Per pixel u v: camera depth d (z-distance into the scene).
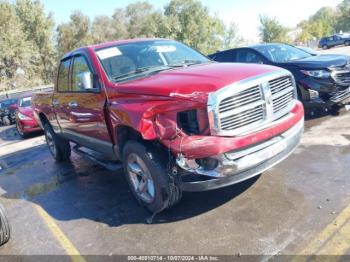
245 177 3.65
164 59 4.92
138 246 3.60
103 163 5.02
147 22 58.69
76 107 5.16
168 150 3.60
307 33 57.56
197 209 4.14
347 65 6.92
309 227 3.46
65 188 5.64
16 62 53.78
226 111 3.48
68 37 64.62
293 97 4.30
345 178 4.37
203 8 54.28
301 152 5.46
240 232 3.56
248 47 8.73
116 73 4.57
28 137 11.77
